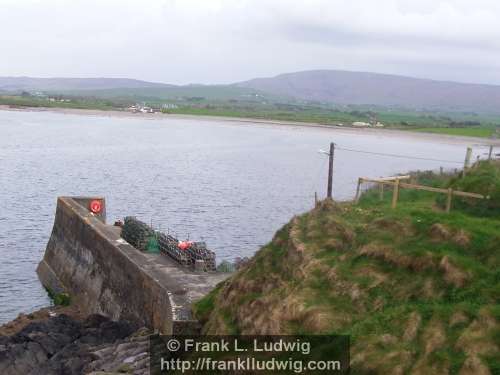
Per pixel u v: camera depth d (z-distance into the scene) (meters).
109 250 38.00
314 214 26.19
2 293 42.00
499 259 18.75
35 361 28.75
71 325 33.06
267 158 118.81
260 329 20.69
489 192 23.59
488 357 14.80
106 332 31.03
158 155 116.25
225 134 168.38
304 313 19.44
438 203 25.38
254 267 24.88
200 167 102.75
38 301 41.31
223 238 56.00
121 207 67.19
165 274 32.16
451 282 18.39
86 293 40.00
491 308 16.31
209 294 27.25
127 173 92.00
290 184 88.12
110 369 24.23
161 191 78.12
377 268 20.38
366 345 16.72
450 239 20.36
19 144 121.69
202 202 72.38
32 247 52.53
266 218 65.44
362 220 24.36
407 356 15.77
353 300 19.48
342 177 95.62
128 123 195.50
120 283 35.44
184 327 25.39
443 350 15.61
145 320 30.86
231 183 87.25
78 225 44.91
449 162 106.44
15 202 67.94
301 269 21.95
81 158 106.56
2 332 34.09
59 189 76.50
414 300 18.62
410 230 21.64
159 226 58.97
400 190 29.77
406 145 147.75
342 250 22.45
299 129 194.25
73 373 25.56
